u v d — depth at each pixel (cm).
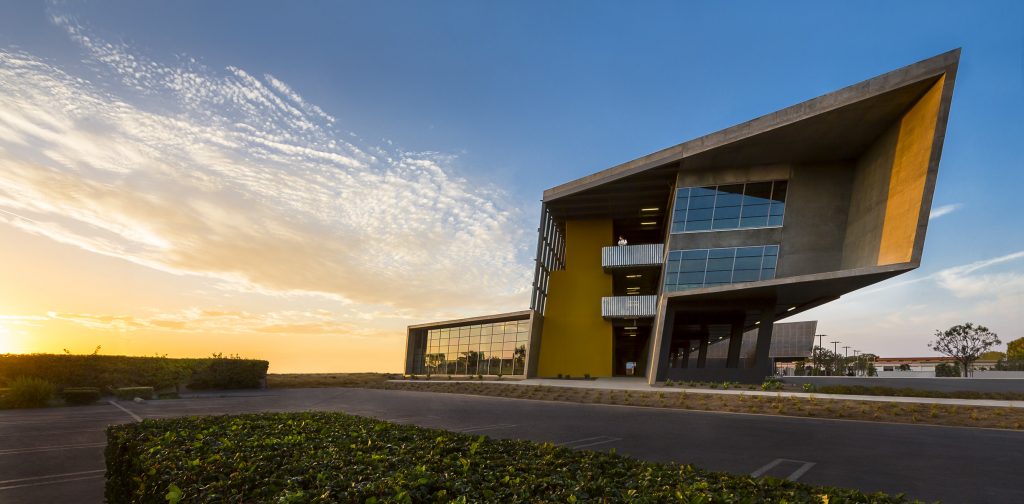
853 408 1958
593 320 4481
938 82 2512
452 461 559
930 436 1421
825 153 3347
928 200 2500
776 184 3544
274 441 653
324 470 494
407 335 5869
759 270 3444
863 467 1009
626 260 4341
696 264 3581
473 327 5062
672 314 3381
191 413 2152
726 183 3634
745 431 1525
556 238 5241
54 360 2856
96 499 849
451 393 3594
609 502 416
